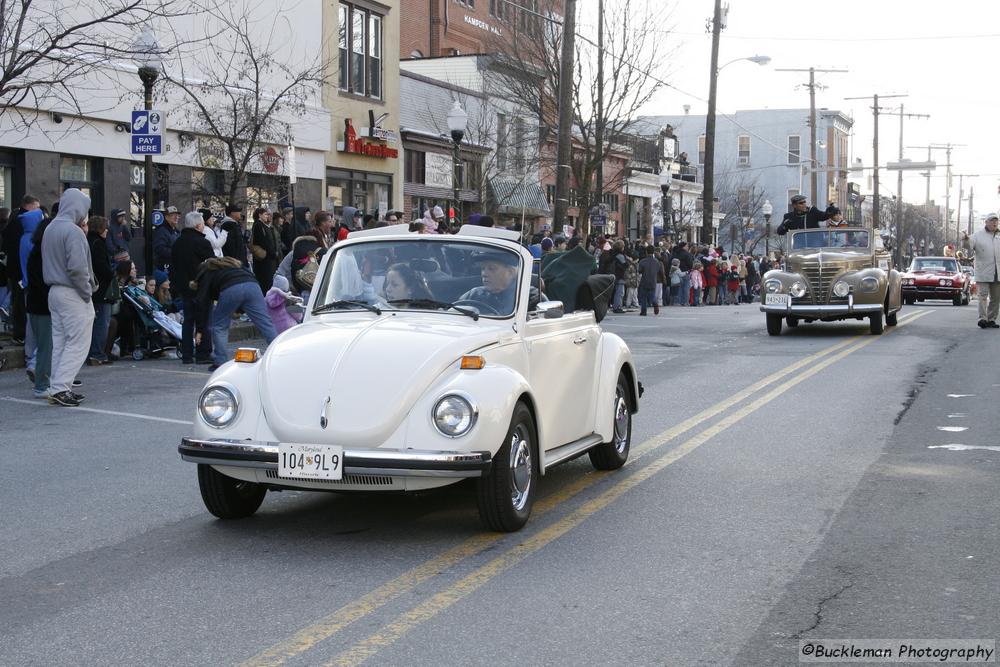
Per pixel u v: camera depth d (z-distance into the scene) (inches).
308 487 246.7
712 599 212.4
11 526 270.8
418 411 243.6
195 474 333.4
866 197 4291.3
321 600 211.6
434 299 288.2
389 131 1227.9
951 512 281.4
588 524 271.6
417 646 186.7
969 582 223.0
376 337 261.3
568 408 306.0
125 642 189.0
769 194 3481.8
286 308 586.9
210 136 831.1
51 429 411.8
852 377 566.3
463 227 305.6
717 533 262.5
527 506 266.5
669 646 187.0
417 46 1737.2
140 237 868.6
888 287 861.8
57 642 189.0
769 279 831.1
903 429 409.1
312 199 1096.2
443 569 232.2
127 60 836.6
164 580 225.3
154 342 646.5
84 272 461.7
